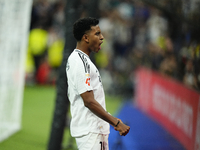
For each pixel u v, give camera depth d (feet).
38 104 100.12
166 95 74.43
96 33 32.83
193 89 52.08
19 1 66.54
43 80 134.00
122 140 62.85
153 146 59.16
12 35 66.85
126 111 96.37
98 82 32.94
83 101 31.53
